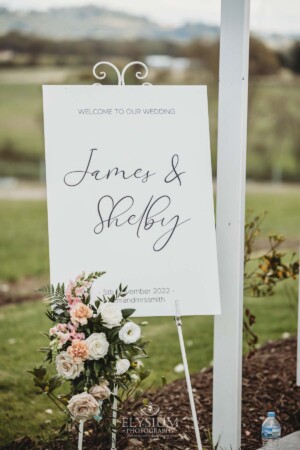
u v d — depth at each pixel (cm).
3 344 581
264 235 1010
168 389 440
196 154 326
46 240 1011
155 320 664
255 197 1266
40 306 712
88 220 324
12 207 1156
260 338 603
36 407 449
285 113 1335
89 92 323
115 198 325
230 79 331
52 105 322
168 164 326
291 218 1138
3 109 1308
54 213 323
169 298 326
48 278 855
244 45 327
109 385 320
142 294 326
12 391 477
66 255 324
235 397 345
